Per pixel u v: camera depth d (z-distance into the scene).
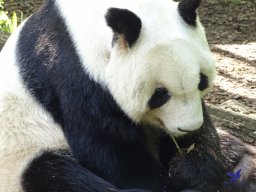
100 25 6.25
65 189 6.65
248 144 8.71
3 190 6.91
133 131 6.56
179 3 6.28
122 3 6.30
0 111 7.06
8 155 6.99
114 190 6.51
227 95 12.43
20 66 7.02
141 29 6.01
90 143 6.57
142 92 6.05
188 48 5.96
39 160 6.89
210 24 19.53
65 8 6.59
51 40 6.70
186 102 6.03
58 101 6.76
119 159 6.68
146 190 6.48
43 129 6.93
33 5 20.44
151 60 5.93
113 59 6.09
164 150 7.48
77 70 6.37
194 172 6.97
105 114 6.38
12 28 12.76
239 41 17.41
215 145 7.14
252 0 22.00
